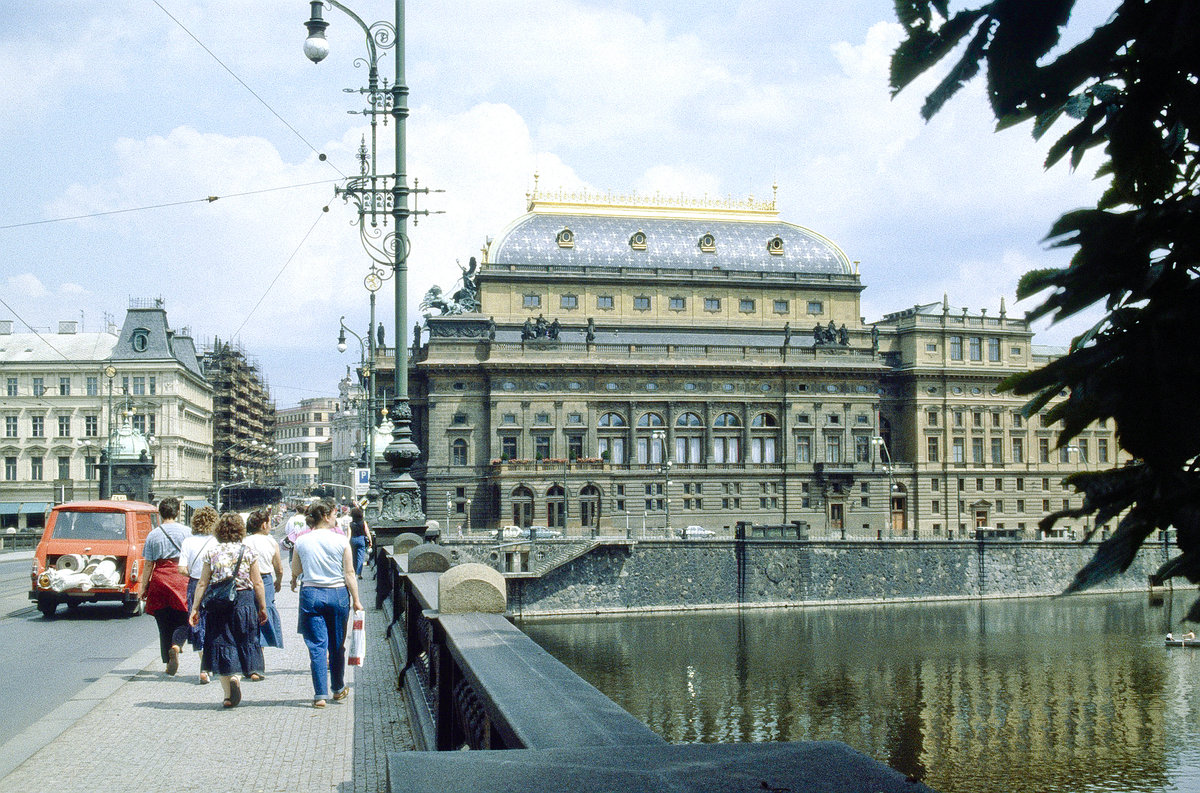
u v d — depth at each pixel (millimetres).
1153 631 83188
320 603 16203
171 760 12672
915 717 58594
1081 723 57688
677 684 64938
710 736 54188
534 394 118312
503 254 126000
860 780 4051
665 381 121500
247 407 195250
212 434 167250
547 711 6906
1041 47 2828
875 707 60594
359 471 62031
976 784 48250
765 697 62219
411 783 4250
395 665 20188
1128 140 2945
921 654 74438
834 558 98625
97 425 126125
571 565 90625
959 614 92562
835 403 125938
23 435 125125
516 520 114750
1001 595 102250
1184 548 2865
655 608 92125
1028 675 68312
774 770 4211
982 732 55969
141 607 31234
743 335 130250
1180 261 2959
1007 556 103312
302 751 13133
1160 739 54656
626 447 120375
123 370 127375
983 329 133750
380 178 33688
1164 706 60781
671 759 4469
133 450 97688
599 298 126938
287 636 24734
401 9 32188
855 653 74562
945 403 132125
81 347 130625
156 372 128000
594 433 119125
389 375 124000
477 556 87000
